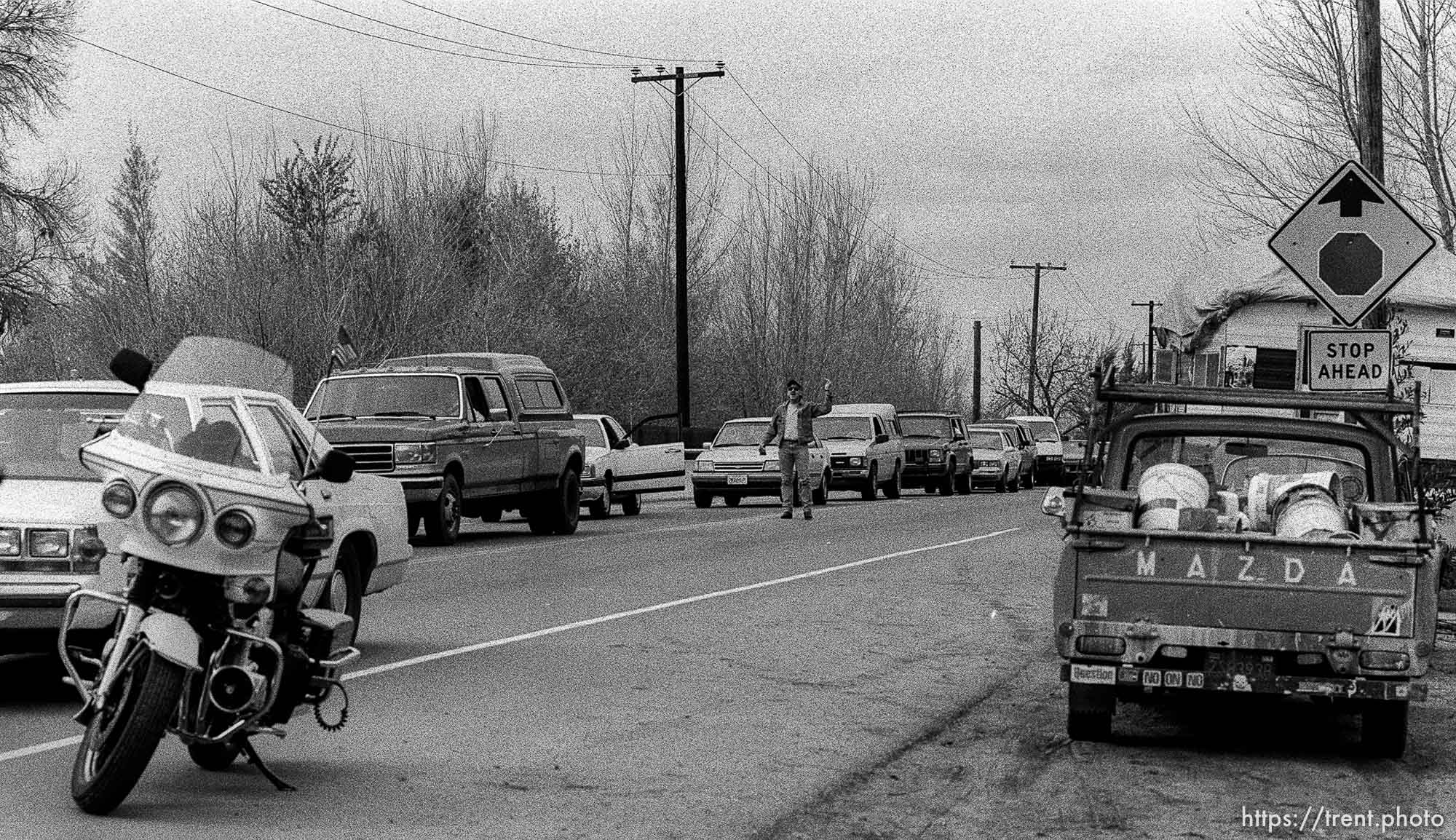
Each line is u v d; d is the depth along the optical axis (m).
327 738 9.05
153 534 6.92
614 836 7.05
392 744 8.91
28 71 37.50
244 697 7.03
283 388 8.15
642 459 32.41
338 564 11.51
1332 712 10.64
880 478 42.06
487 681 11.04
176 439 7.28
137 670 7.03
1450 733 9.87
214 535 6.95
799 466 30.12
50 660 11.58
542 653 12.34
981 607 15.77
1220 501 9.89
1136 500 9.05
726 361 59.97
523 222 44.94
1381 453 10.03
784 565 19.91
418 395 23.70
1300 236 12.57
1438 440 20.62
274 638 7.50
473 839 6.94
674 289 56.34
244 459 7.49
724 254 61.09
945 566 20.00
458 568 19.11
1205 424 10.24
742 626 14.08
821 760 8.76
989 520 30.11
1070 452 65.75
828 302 62.59
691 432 44.94
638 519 31.30
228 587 7.15
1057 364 112.50
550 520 26.03
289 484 7.33
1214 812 7.78
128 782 6.98
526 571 18.78
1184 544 8.59
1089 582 8.70
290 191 43.38
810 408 30.14
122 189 34.75
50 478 10.19
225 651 7.12
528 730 9.37
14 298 36.66
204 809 7.30
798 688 11.00
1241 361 19.44
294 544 7.58
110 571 9.14
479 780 8.06
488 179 45.22
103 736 7.10
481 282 42.50
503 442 24.30
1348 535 8.88
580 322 46.12
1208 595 8.56
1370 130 16.02
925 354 79.31
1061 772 8.61
